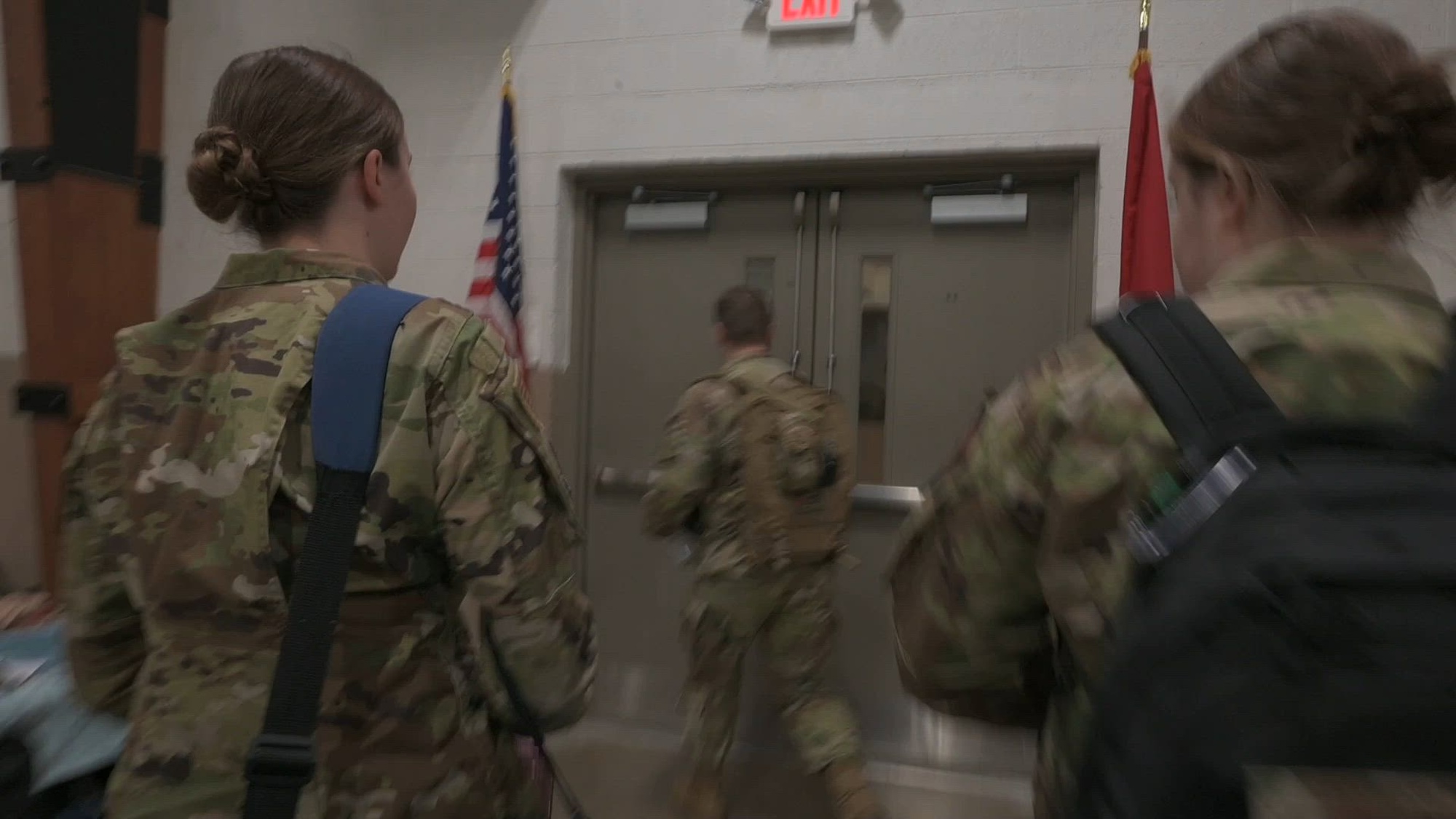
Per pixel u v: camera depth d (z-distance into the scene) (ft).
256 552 2.40
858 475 9.19
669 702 9.57
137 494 2.53
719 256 9.50
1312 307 1.77
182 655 2.43
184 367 2.62
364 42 9.71
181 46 9.14
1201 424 1.65
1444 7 7.03
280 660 2.31
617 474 9.77
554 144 9.27
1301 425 1.60
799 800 7.89
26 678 5.07
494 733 2.87
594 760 8.63
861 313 9.14
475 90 9.44
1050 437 1.90
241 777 2.37
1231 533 1.51
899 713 8.93
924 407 9.00
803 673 7.29
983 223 8.71
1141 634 1.53
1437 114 1.79
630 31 9.04
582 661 2.85
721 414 7.06
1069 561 1.84
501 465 2.57
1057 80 7.97
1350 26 1.91
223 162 2.65
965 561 2.12
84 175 7.52
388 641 2.50
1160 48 7.70
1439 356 1.70
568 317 9.54
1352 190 1.80
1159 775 1.44
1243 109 1.93
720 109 8.81
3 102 7.68
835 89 8.51
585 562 9.87
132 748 2.45
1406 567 1.38
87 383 7.62
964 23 8.18
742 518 7.04
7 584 8.37
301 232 2.81
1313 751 1.33
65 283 7.45
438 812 2.53
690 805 7.31
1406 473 1.51
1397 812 1.29
